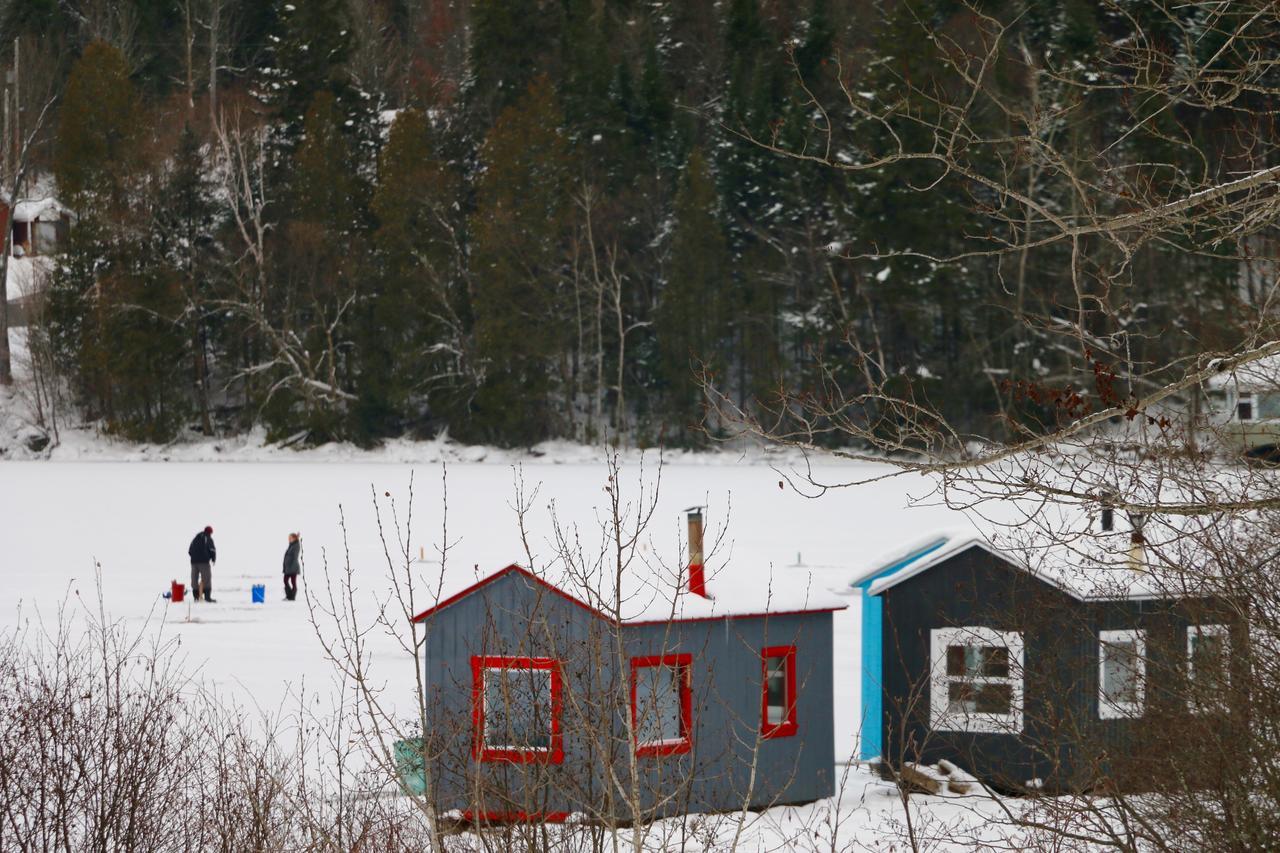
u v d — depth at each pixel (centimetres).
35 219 18338
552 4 18450
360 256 16850
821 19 15988
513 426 16200
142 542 8538
